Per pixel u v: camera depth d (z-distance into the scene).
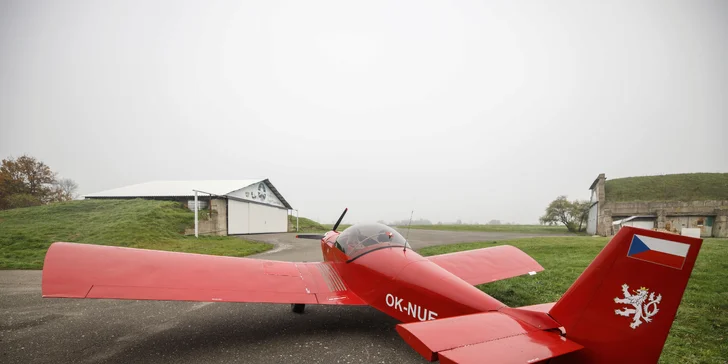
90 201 23.75
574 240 17.33
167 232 19.12
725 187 31.22
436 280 3.71
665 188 32.88
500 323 2.68
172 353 3.88
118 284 3.43
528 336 2.51
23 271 9.90
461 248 14.55
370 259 4.53
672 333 4.33
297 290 4.32
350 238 5.09
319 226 44.53
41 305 6.06
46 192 40.09
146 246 15.50
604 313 2.43
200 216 22.30
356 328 4.82
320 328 4.82
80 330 4.68
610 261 2.46
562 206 39.22
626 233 2.41
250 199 29.83
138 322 5.06
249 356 3.79
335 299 4.34
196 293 3.67
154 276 3.73
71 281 3.26
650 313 2.23
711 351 3.77
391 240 4.78
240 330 4.72
